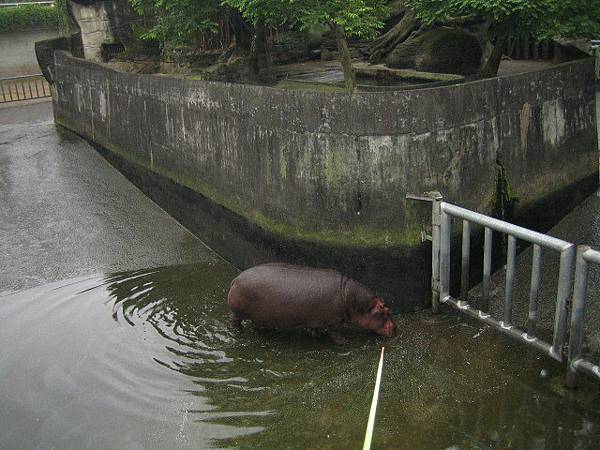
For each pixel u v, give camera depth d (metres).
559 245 4.62
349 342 5.86
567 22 7.03
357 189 6.00
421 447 4.39
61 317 6.64
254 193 7.07
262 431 4.70
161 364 5.69
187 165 8.66
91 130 12.66
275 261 6.98
